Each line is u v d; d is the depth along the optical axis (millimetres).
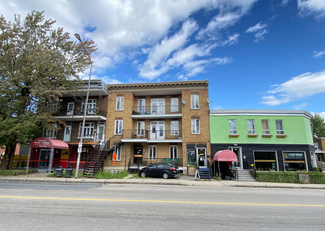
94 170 17438
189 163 21125
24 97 18328
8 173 16969
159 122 23797
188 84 22875
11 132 16156
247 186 14297
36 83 18203
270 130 21125
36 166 24344
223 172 19844
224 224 5270
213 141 21312
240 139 21047
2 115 16891
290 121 21297
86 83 22953
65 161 23719
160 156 22594
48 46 19859
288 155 20656
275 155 20672
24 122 16609
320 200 8922
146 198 8484
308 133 21688
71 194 9141
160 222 5332
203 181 16125
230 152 17156
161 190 11047
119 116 23344
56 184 13227
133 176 18047
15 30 18047
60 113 24312
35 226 4859
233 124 21641
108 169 21922
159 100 24562
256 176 17172
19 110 18234
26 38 18531
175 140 21844
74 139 23812
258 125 21281
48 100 20000
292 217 6027
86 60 20984
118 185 13242
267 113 21547
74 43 21109
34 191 9852
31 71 17922
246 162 20438
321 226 5242
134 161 23062
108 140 21594
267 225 5258
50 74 18359
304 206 7523
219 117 21828
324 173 16359
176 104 24156
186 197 8914
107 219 5500
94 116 22469
